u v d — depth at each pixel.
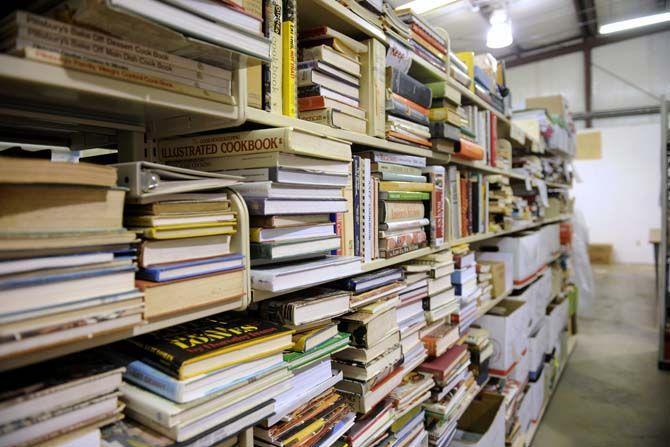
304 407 0.96
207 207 0.70
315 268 0.89
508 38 4.40
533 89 8.31
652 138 8.34
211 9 0.60
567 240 4.30
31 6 0.56
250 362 0.75
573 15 6.42
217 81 0.71
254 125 0.89
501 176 2.40
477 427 2.13
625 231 8.81
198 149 0.88
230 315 0.93
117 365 0.63
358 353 1.12
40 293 0.50
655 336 4.66
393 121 1.25
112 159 1.00
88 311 0.53
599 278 7.68
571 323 4.69
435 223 1.52
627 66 7.63
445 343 1.62
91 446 0.59
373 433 1.20
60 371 0.60
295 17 0.89
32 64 0.48
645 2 6.05
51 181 0.50
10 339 0.46
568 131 4.14
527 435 2.56
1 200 0.47
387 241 1.23
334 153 0.91
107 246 0.56
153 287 0.61
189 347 0.70
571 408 3.09
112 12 0.50
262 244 0.79
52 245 0.50
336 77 1.04
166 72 0.62
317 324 0.97
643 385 3.45
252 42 0.67
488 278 2.17
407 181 1.35
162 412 0.62
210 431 0.67
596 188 8.96
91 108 0.67
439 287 1.58
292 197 0.83
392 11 1.24
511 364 2.30
